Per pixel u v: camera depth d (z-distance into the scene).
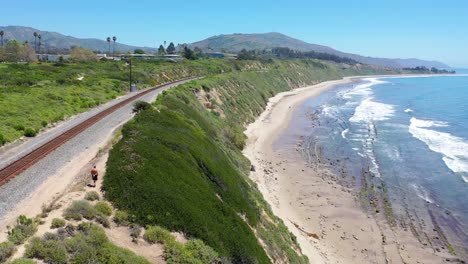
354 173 43.09
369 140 58.19
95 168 18.75
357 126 69.25
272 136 59.75
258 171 41.44
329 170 44.00
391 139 58.81
